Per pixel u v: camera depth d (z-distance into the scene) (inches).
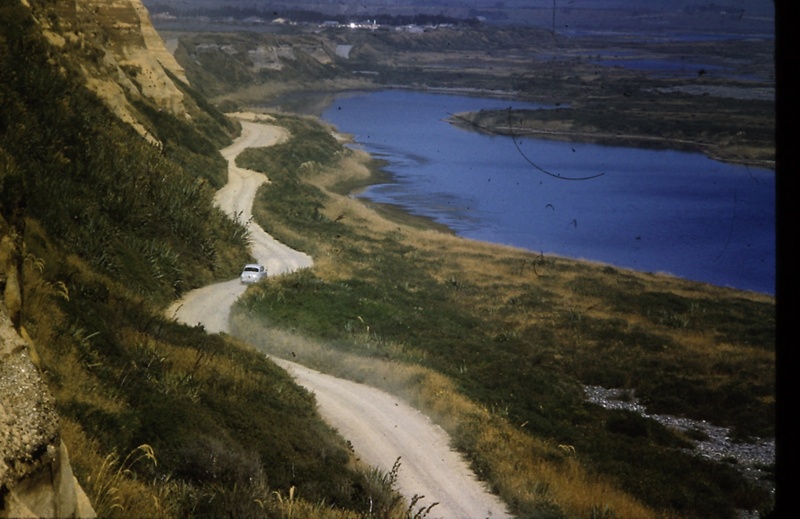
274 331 1643.7
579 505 933.8
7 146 1524.4
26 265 957.8
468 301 2415.1
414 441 1072.8
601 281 2815.0
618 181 5019.7
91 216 1653.5
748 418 1599.4
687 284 2915.8
